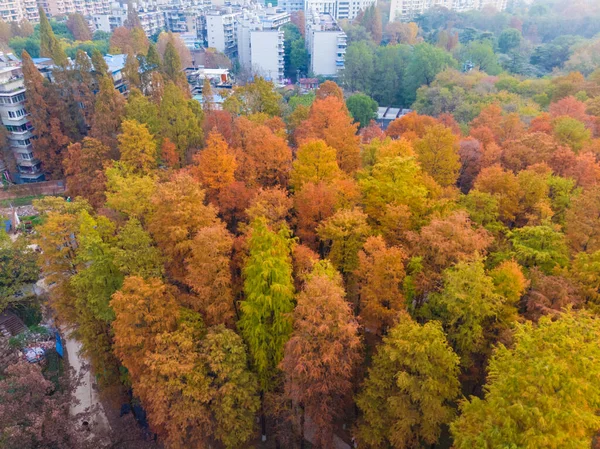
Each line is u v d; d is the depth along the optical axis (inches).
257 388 1546.5
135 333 1513.3
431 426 1317.7
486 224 1939.0
